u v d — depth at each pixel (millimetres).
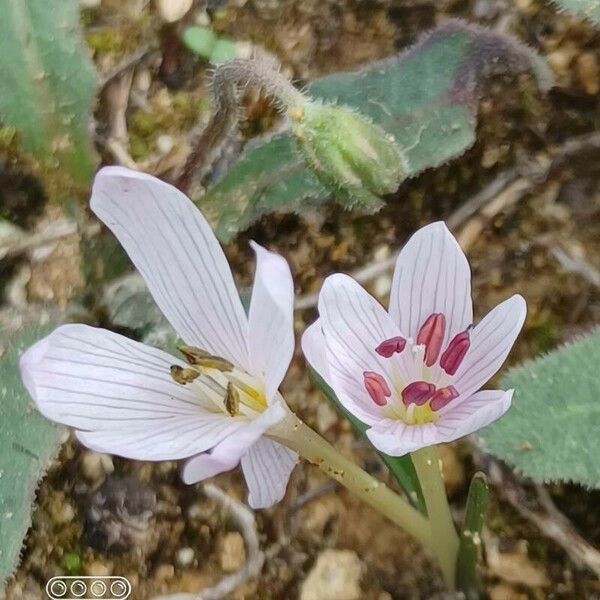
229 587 68
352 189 64
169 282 54
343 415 68
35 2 72
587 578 66
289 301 46
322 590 68
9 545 63
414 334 54
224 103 71
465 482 70
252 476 55
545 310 75
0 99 73
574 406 61
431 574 67
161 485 71
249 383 54
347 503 70
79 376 53
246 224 76
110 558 70
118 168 50
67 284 76
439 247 52
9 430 67
